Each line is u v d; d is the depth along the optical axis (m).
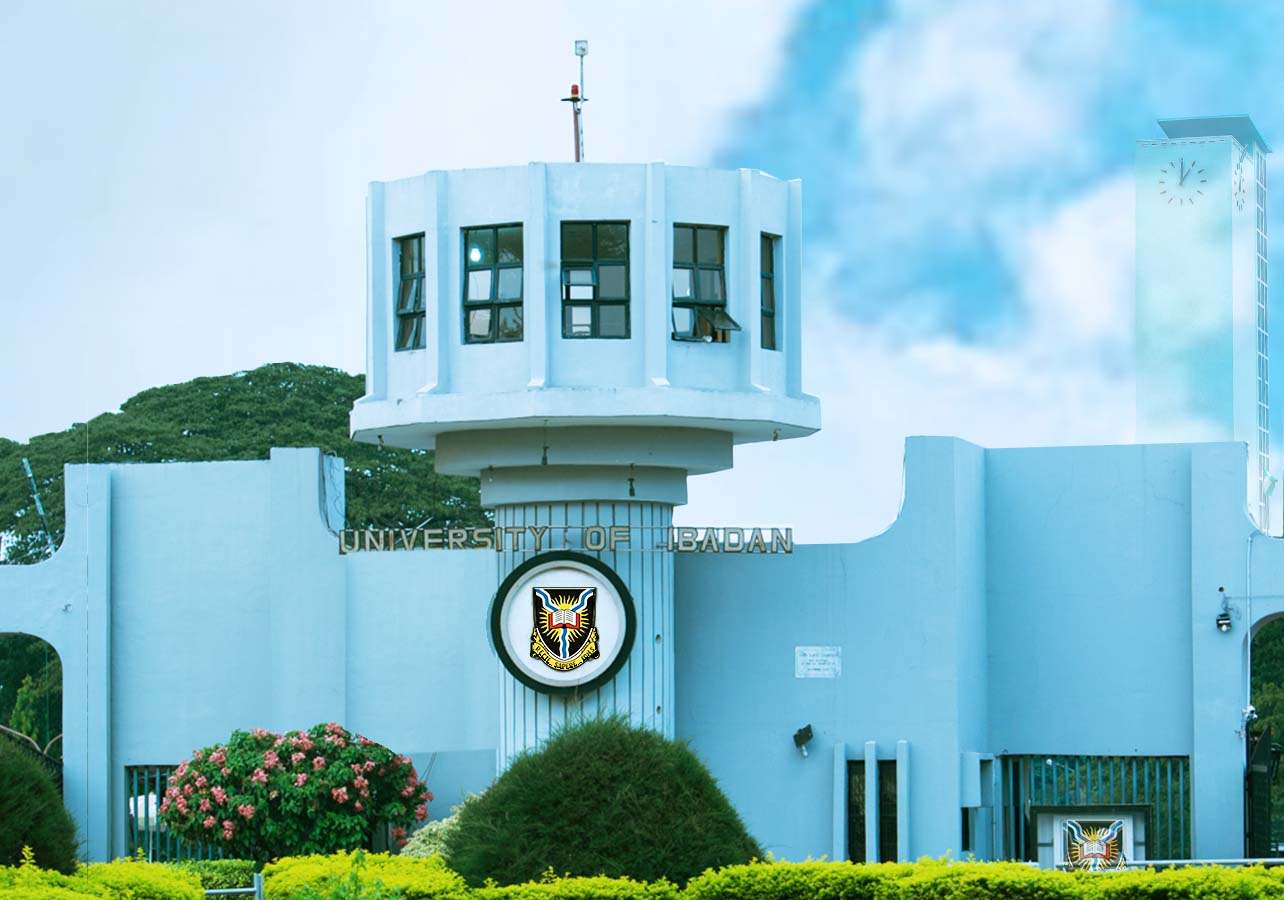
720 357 30.47
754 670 33.53
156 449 67.88
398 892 21.08
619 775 23.41
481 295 30.36
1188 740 33.75
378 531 33.91
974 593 34.09
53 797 23.11
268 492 35.84
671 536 32.22
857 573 33.38
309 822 32.50
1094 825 31.64
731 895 22.84
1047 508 34.69
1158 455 34.22
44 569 36.09
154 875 23.95
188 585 36.03
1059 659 34.50
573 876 22.86
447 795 34.69
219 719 35.75
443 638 34.81
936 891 23.02
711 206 30.42
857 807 33.22
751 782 33.44
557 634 31.08
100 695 35.78
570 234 30.08
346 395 73.00
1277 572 33.12
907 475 33.31
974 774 32.91
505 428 30.98
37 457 67.62
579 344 29.91
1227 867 26.66
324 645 35.22
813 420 31.44
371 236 31.45
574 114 32.91
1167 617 34.03
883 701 33.12
